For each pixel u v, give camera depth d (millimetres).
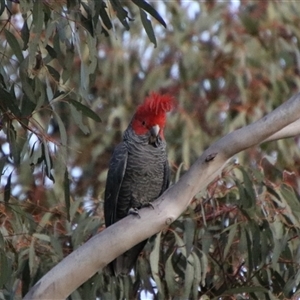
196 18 15977
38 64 8992
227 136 8578
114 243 8539
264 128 8539
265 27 15711
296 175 13258
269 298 10164
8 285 9281
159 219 8586
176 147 14734
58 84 8992
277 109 8617
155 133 10492
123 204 10789
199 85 15477
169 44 15758
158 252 9977
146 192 10734
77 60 12758
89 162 15391
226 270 10727
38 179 13555
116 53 15672
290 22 15828
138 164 10578
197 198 10258
